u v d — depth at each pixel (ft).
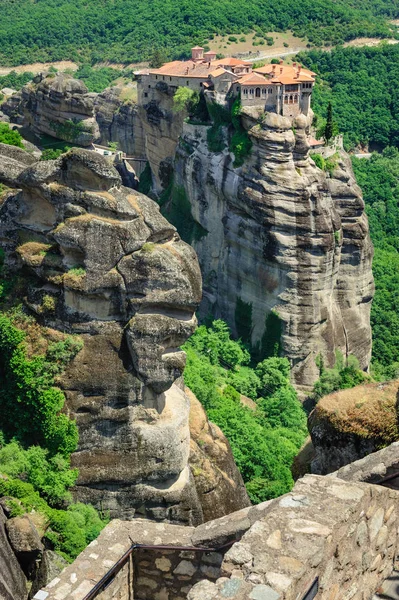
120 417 150.41
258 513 64.80
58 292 151.94
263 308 401.90
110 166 148.46
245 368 364.38
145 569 66.49
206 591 46.80
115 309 150.10
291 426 292.40
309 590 48.55
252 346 408.26
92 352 150.20
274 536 49.73
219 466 173.58
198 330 359.05
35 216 155.53
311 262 389.60
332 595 51.47
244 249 404.57
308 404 376.48
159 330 148.66
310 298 393.50
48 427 147.54
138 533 66.69
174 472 152.87
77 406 149.59
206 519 162.30
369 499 54.44
